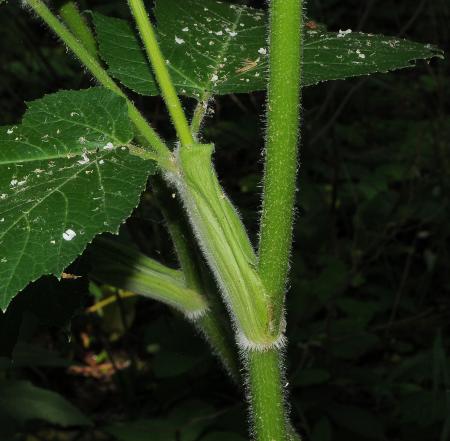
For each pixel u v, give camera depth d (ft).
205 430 3.48
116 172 1.69
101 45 2.06
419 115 6.45
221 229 1.76
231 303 1.78
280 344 1.79
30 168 1.73
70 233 1.60
